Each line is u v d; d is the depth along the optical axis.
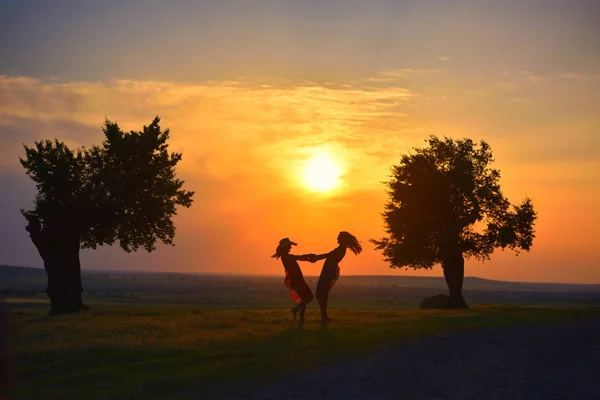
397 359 14.06
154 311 30.80
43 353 15.09
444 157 39.69
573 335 19.38
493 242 38.44
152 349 15.14
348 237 20.58
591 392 10.54
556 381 11.55
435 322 22.08
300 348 14.95
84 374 12.04
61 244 35.44
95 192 36.16
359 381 11.54
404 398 10.12
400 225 38.84
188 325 21.36
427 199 38.38
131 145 36.00
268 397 10.23
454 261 38.22
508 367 13.11
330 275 20.41
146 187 36.75
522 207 39.09
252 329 19.47
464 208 38.50
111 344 16.08
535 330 20.94
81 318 26.77
